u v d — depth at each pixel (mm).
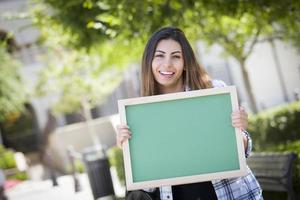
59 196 12312
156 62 2738
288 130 11578
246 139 2674
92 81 18547
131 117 2607
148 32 7031
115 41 9062
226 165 2559
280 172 5332
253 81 22875
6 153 20016
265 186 5680
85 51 8711
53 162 20891
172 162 2570
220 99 2598
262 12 7527
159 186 2557
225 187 2625
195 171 2562
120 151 11188
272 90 23016
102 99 21047
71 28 7996
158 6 7098
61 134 20891
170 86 2844
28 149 26766
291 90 22922
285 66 22906
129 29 7043
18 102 23781
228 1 7211
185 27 7270
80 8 7758
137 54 9344
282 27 13281
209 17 8766
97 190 8828
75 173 12398
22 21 25875
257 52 22812
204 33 11586
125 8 6598
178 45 2744
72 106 20281
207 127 2584
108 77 18750
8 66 23656
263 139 11305
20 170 19359
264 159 5664
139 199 2625
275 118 11586
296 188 6102
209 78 2842
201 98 2600
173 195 2658
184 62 2785
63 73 18312
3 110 23547
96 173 8812
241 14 7559
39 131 26438
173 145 2580
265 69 22953
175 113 2598
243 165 2531
